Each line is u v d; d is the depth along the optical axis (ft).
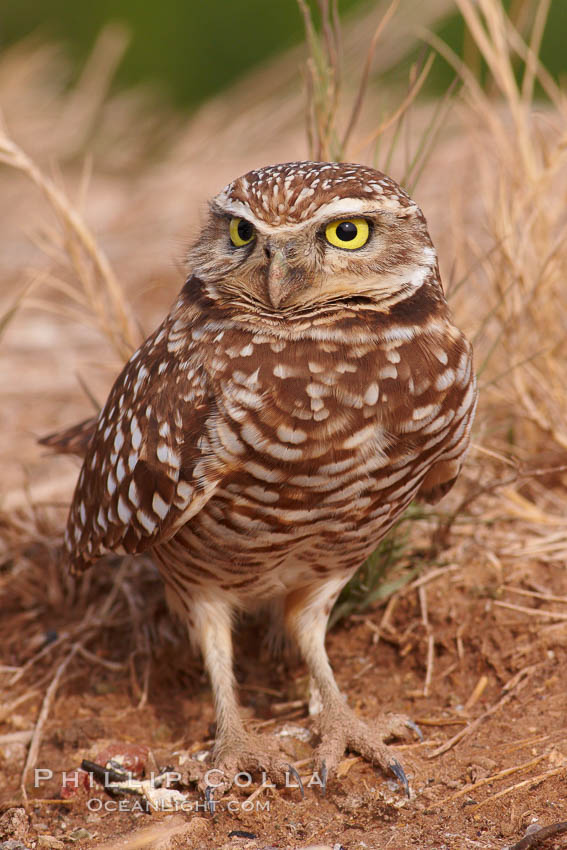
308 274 27.68
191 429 28.22
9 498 46.09
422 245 28.50
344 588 36.09
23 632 39.37
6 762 32.96
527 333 41.39
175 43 109.09
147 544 30.76
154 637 37.91
